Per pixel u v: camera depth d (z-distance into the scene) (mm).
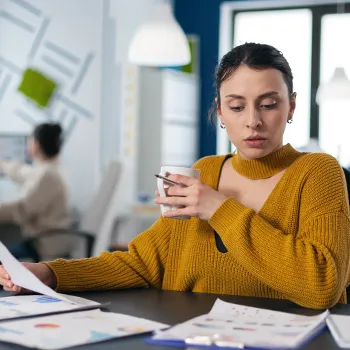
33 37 5277
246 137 1271
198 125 6340
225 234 1202
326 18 6023
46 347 849
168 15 4176
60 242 4027
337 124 5949
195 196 1231
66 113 5234
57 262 1314
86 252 3701
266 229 1187
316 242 1180
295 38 6125
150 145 5605
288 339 888
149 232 1438
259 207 1339
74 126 5227
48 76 5250
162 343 882
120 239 4984
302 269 1140
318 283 1126
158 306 1152
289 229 1287
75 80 5227
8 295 1261
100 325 974
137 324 987
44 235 3629
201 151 6352
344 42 5953
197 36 6387
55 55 5250
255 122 1251
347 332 930
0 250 1277
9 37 5340
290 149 1367
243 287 1304
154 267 1395
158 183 1283
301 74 6098
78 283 1306
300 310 1136
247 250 1175
